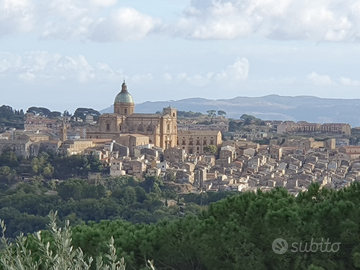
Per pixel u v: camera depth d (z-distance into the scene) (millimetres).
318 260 115750
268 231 118062
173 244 124938
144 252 124062
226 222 120688
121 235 127812
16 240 86438
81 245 123500
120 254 120312
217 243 120312
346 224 115000
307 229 117562
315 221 117250
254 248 118688
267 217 118000
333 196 127625
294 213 117062
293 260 119375
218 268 120938
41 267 102438
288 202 125812
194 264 126000
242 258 117688
